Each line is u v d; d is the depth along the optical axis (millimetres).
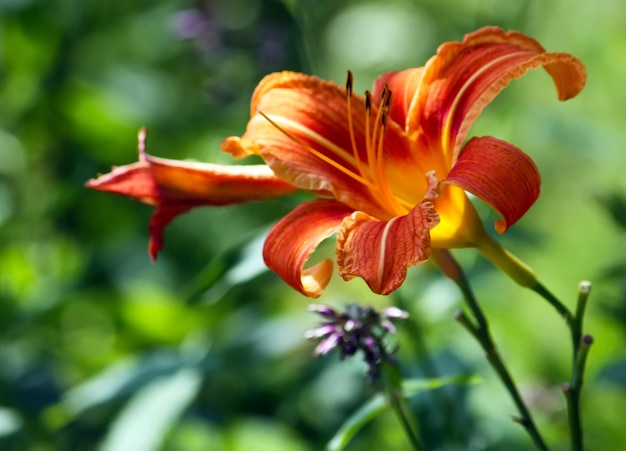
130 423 4059
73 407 4371
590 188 4773
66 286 5422
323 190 2920
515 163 2561
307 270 2762
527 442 4754
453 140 2844
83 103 6227
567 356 5816
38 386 5066
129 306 5270
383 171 2848
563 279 7137
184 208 3115
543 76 8078
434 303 4414
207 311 5297
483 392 4859
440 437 4000
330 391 5031
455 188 2801
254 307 5383
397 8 8391
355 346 3066
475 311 2975
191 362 4289
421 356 3812
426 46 8203
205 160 6148
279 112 3000
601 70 7668
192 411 4926
